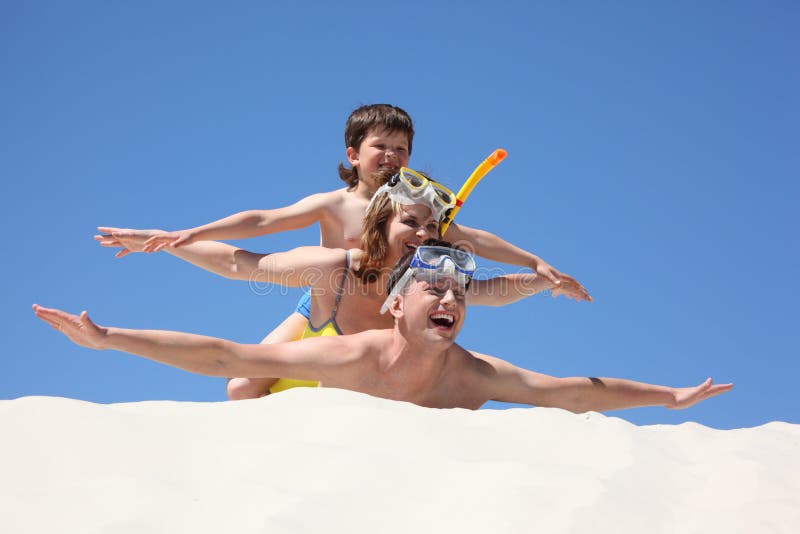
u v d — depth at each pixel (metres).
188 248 6.25
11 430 3.21
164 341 4.65
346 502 2.82
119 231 6.19
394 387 5.18
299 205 6.71
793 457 3.67
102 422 3.32
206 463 3.08
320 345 5.03
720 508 3.03
